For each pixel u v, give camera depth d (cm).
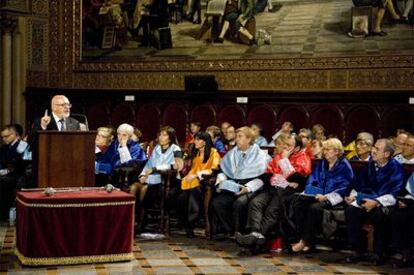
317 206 677
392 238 639
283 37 1159
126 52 1288
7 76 1311
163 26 1251
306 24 1138
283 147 738
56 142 621
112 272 585
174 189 797
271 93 1155
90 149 635
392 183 657
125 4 1283
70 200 599
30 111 1329
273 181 723
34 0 1339
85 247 609
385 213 643
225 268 615
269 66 1167
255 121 1179
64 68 1341
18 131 935
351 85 1105
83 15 1325
